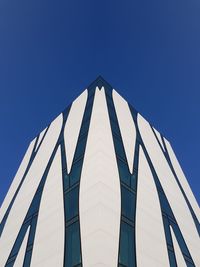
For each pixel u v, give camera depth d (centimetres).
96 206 2320
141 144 3588
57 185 3014
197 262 3170
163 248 2727
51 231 2636
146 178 3178
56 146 3625
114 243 2197
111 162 2759
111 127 3164
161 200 3234
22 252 2875
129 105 3978
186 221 3516
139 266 2306
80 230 2308
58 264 2312
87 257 2100
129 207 2602
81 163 2842
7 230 3497
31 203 3334
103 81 3706
